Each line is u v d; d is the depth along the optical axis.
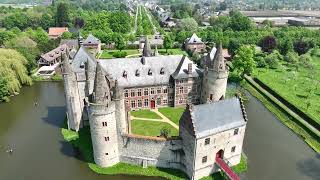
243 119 58.12
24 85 107.94
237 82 109.88
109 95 55.62
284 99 92.12
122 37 161.88
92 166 60.62
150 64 84.25
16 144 69.75
